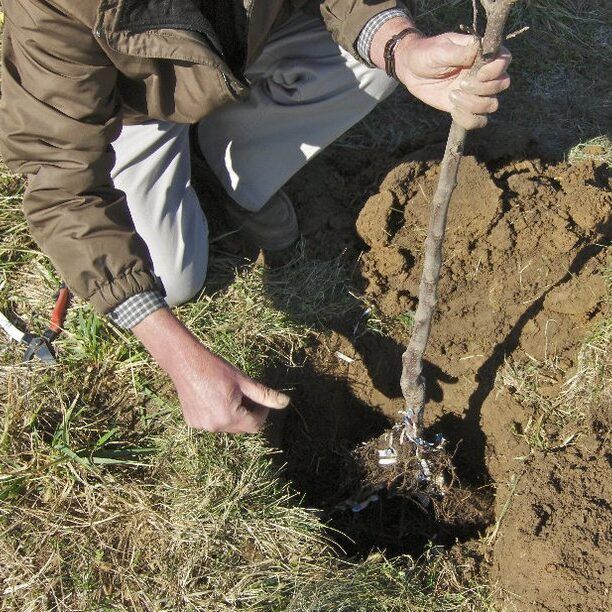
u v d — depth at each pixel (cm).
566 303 249
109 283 178
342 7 217
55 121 179
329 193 281
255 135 252
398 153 286
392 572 210
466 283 256
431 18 339
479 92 159
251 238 268
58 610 200
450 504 237
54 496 217
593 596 195
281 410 250
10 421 227
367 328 258
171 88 207
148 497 218
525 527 208
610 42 341
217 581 205
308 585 204
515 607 202
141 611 201
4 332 248
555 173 268
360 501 244
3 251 260
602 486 215
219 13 205
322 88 242
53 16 170
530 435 235
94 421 232
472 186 253
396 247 261
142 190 241
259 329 250
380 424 260
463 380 253
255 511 216
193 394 173
